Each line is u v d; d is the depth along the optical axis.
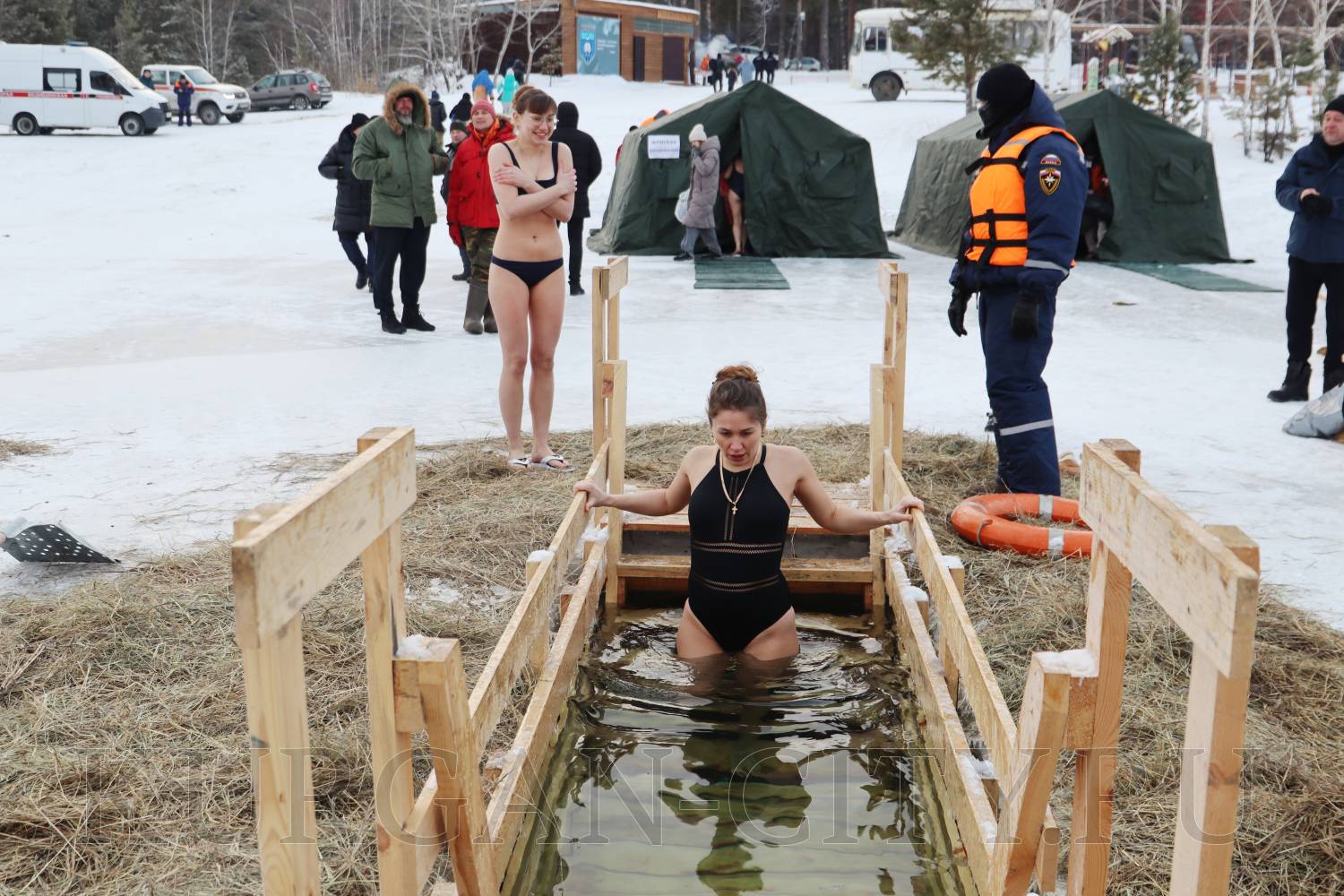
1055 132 5.33
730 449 3.97
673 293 13.14
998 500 5.36
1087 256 16.25
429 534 5.14
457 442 6.77
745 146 16.34
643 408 7.64
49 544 4.61
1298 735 3.45
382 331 10.56
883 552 4.72
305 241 18.91
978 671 2.76
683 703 3.78
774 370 8.95
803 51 79.50
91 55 31.80
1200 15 44.03
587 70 47.00
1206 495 5.83
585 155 12.15
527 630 3.12
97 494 5.77
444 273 14.95
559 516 5.36
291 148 29.89
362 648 3.94
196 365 9.02
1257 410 7.71
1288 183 7.74
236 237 19.45
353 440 6.81
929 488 5.93
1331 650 4.00
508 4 48.25
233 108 36.00
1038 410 5.56
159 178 26.16
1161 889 2.70
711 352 9.69
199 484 5.94
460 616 4.32
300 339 10.16
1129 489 1.93
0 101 31.64
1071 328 11.10
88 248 17.62
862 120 29.22
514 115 5.95
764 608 4.12
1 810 2.99
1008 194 5.37
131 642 3.96
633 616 4.72
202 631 4.09
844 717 3.69
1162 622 4.14
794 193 16.52
